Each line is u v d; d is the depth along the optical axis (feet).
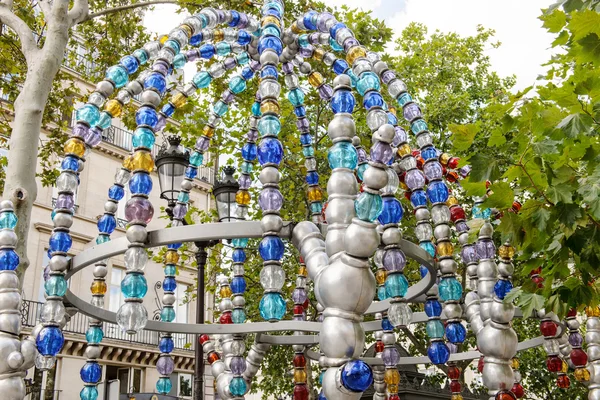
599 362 16.60
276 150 10.80
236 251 18.78
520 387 17.69
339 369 8.51
